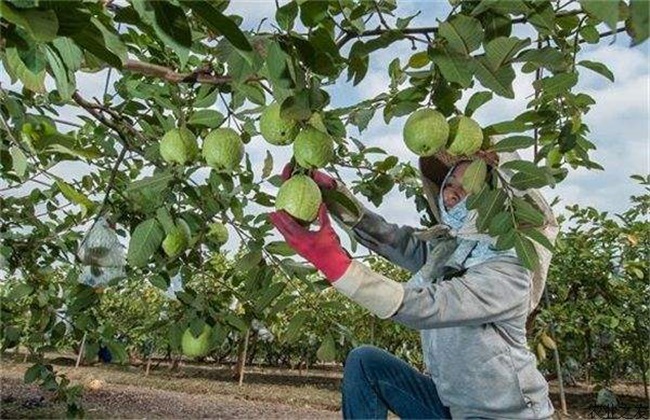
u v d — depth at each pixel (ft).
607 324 26.63
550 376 44.78
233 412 32.73
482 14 5.02
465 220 7.38
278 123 5.64
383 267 35.35
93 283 9.09
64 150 6.75
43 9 3.59
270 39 4.98
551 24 5.11
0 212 12.07
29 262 12.60
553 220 7.38
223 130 6.62
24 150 6.79
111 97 9.57
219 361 65.26
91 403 32.45
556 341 28.99
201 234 8.61
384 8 5.88
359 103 7.02
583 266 27.35
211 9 3.83
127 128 8.77
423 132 5.44
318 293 7.97
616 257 27.66
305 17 4.94
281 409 34.88
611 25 3.51
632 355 32.63
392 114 6.21
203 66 6.33
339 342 7.77
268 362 66.39
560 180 6.96
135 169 11.42
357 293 6.16
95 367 53.83
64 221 12.78
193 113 7.55
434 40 5.12
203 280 9.63
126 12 4.72
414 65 6.27
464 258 7.43
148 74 6.12
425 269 7.59
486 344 7.23
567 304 27.07
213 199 8.46
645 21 3.28
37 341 12.29
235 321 8.68
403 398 8.29
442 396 7.82
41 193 12.57
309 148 5.55
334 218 8.13
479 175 5.55
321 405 37.32
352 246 7.92
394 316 6.37
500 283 6.86
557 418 19.20
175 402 35.22
